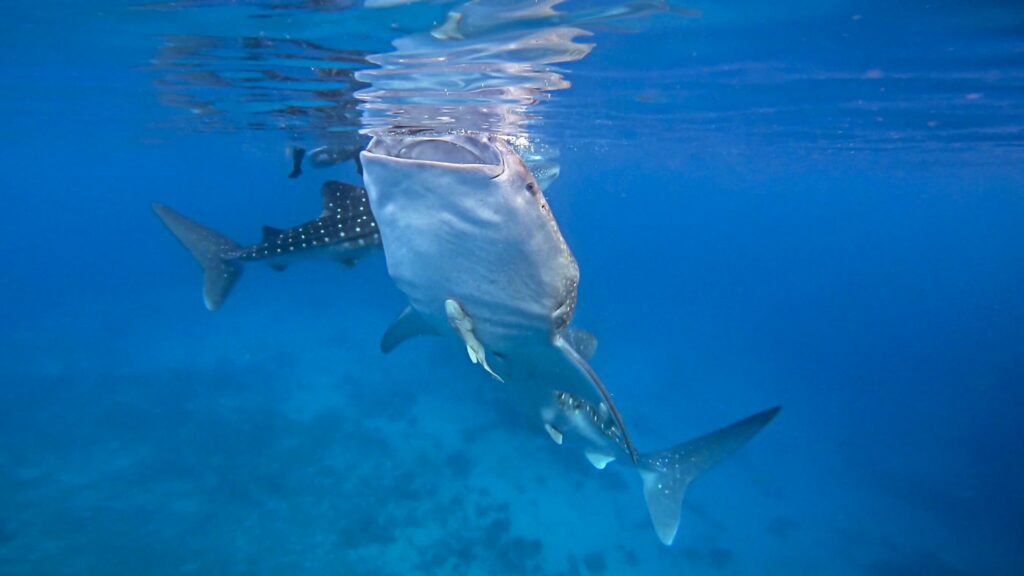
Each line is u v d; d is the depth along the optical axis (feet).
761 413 20.94
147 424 55.21
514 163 9.57
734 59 31.37
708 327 153.79
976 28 25.61
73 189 297.74
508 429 55.16
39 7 24.29
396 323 19.57
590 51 28.84
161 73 37.37
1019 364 178.91
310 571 35.83
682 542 45.32
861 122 55.26
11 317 109.50
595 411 21.02
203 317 103.55
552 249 10.83
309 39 26.63
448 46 27.30
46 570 34.63
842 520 53.52
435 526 41.32
